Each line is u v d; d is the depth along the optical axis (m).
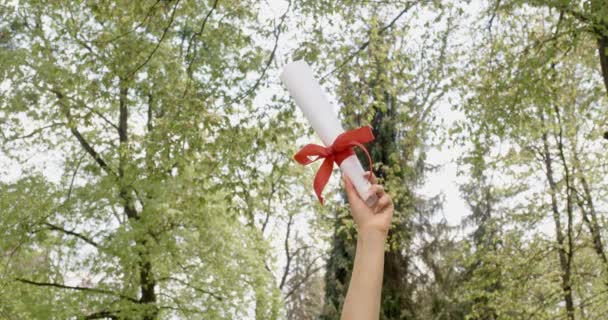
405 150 12.52
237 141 9.89
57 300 14.66
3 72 14.31
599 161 15.28
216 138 9.89
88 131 16.56
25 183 14.95
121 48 9.99
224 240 16.52
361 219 1.57
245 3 10.62
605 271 14.54
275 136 10.03
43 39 14.38
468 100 11.13
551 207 15.52
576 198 15.06
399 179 12.22
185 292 16.56
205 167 10.28
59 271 15.38
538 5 9.77
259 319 17.03
